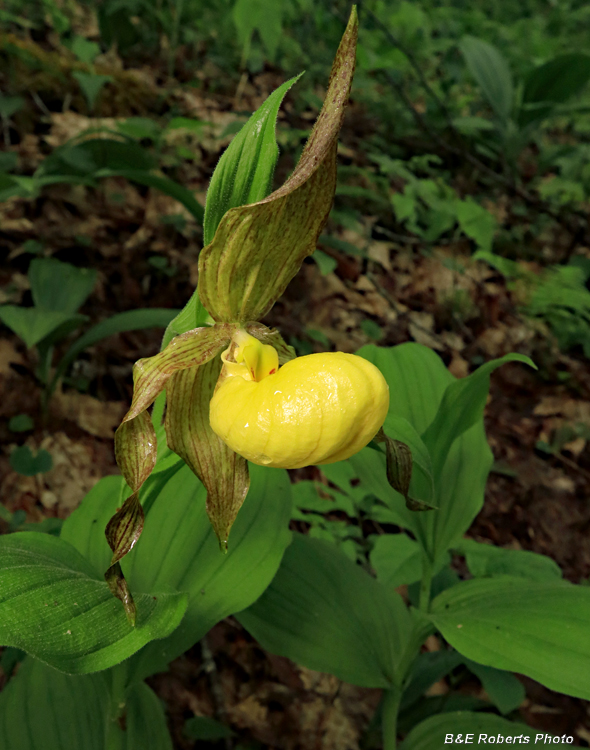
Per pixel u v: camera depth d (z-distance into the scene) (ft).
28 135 1.47
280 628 0.69
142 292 1.32
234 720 0.85
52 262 1.16
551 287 1.62
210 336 0.50
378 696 0.94
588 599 0.56
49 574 0.43
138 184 1.47
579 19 2.90
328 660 0.68
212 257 0.46
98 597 0.44
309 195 0.45
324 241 1.46
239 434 0.46
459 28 2.58
